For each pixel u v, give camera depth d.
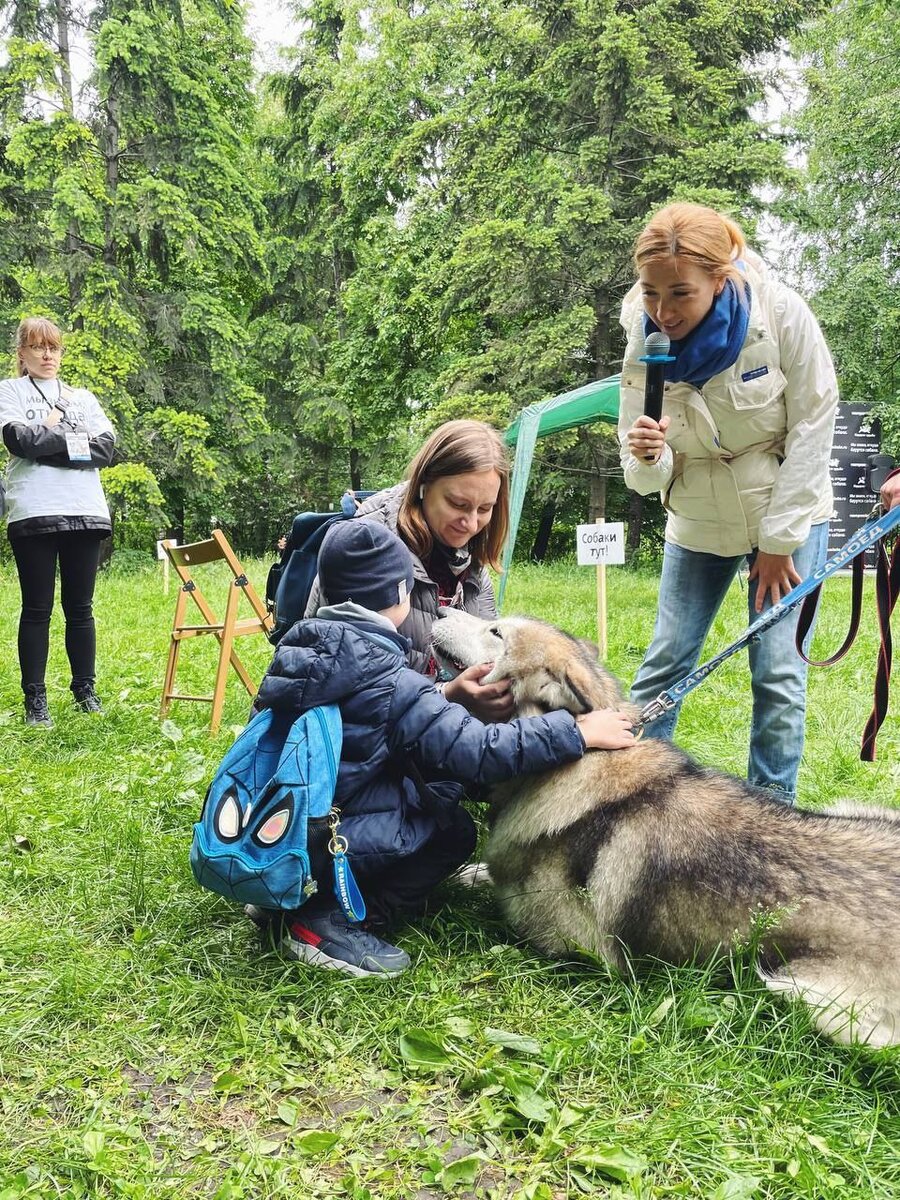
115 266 16.06
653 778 2.62
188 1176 1.79
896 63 18.58
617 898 2.51
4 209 15.30
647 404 2.75
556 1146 1.87
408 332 18.69
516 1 14.26
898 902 2.24
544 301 14.18
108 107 15.98
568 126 14.51
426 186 18.22
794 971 2.28
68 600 5.14
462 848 2.84
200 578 13.72
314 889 2.38
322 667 2.46
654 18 13.44
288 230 23.56
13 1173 1.78
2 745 4.48
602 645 6.12
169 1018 2.31
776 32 15.07
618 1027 2.29
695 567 3.44
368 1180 1.79
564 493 18.27
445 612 3.01
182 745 4.62
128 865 3.11
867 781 4.17
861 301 17.28
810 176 18.88
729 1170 1.83
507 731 2.54
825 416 2.92
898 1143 1.96
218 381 17.80
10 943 2.61
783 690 3.12
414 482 3.03
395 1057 2.17
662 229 2.61
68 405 5.04
